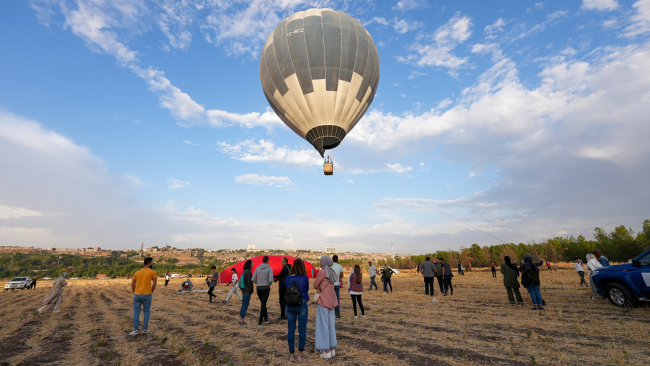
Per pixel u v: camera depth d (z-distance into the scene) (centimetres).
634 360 480
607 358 493
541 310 906
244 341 657
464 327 731
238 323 855
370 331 716
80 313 1141
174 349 609
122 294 2092
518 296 1048
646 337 597
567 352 528
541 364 477
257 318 948
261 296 827
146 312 755
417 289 1777
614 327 680
